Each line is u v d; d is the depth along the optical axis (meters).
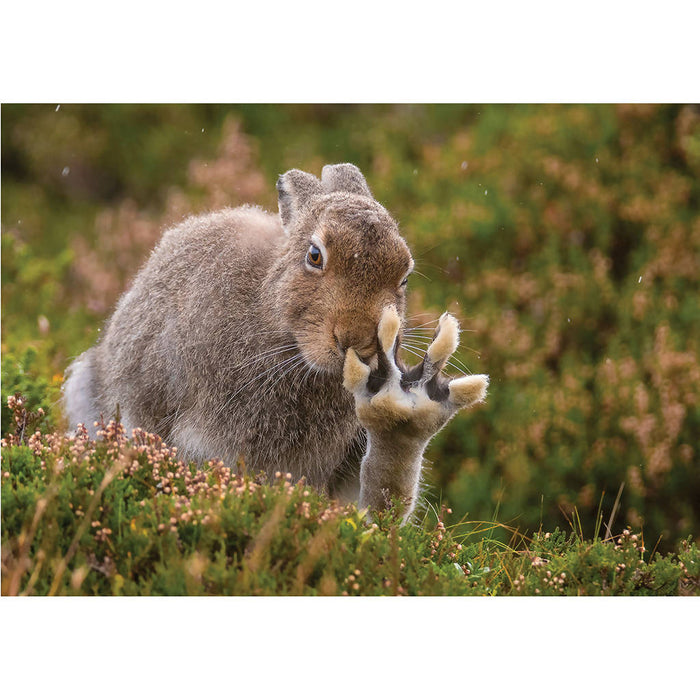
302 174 15.01
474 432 20.42
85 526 10.60
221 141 29.89
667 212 23.75
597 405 20.36
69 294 25.66
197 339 14.61
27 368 18.41
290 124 32.00
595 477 19.31
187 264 15.22
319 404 14.51
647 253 23.27
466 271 23.73
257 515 11.43
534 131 26.12
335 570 10.86
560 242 23.91
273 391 14.36
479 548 13.63
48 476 11.59
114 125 32.78
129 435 15.33
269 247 14.95
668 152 25.23
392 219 13.79
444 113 30.64
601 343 21.98
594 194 24.23
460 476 19.45
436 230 24.22
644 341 21.45
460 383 12.38
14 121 32.78
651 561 13.84
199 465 14.72
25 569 10.30
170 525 10.73
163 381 15.00
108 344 16.41
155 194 31.30
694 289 22.67
